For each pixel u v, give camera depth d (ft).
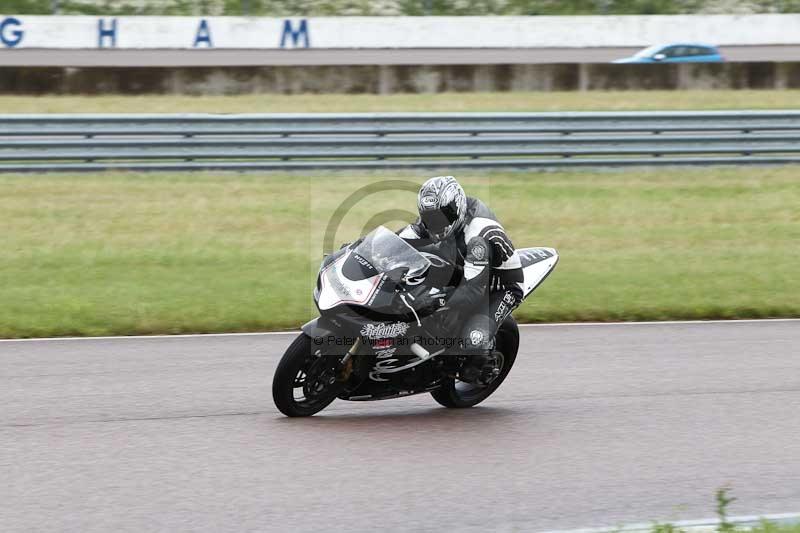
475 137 175.11
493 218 75.10
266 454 68.08
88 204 153.79
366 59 347.97
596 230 148.97
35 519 56.54
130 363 91.45
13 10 362.12
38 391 82.38
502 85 266.36
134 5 373.61
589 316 112.16
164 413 76.89
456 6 396.37
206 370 89.45
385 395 76.38
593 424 76.64
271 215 151.84
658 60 335.47
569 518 58.75
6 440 70.08
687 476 66.23
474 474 65.41
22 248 132.87
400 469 65.92
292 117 169.48
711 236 147.84
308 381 75.31
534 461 68.23
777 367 93.76
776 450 71.67
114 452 67.97
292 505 59.31
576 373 90.84
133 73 248.32
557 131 175.83
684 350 99.25
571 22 388.57
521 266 77.41
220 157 169.89
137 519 56.75
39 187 161.17
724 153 182.09
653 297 118.52
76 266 125.90
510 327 80.53
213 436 71.61
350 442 71.10
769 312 115.14
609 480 65.10
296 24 368.89
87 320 104.99
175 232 142.41
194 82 251.80
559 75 268.62
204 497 60.23
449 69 263.29
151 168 169.78
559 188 170.30
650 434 74.54
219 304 111.65
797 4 408.67
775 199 167.63
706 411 80.33
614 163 180.24
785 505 61.77
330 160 172.04
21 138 164.86
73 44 355.15
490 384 81.66
